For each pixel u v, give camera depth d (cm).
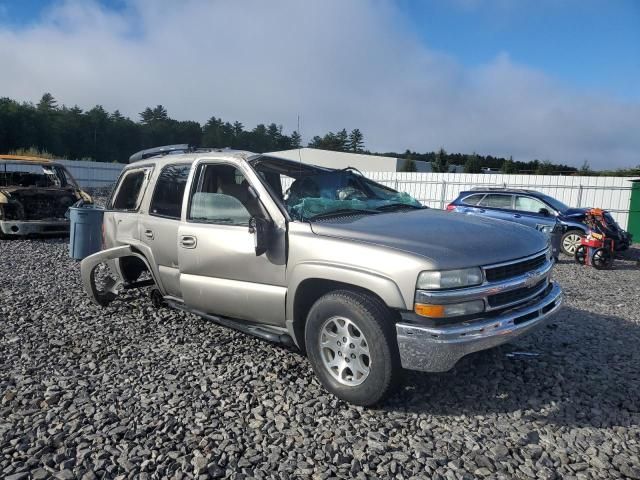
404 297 337
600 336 545
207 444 322
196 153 505
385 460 307
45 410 366
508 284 358
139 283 607
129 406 373
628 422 356
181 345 498
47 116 8256
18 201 1228
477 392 396
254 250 419
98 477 291
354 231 380
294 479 289
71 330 542
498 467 303
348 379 376
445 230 390
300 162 488
